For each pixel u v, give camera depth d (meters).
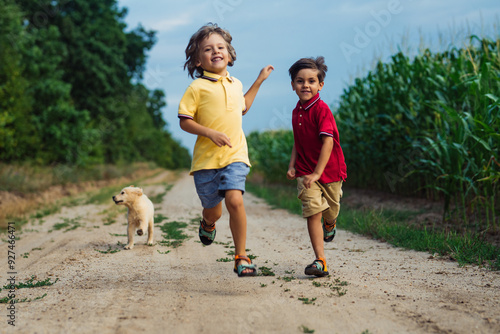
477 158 5.52
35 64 19.28
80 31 26.12
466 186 6.06
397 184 9.59
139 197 4.96
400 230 5.53
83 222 7.82
